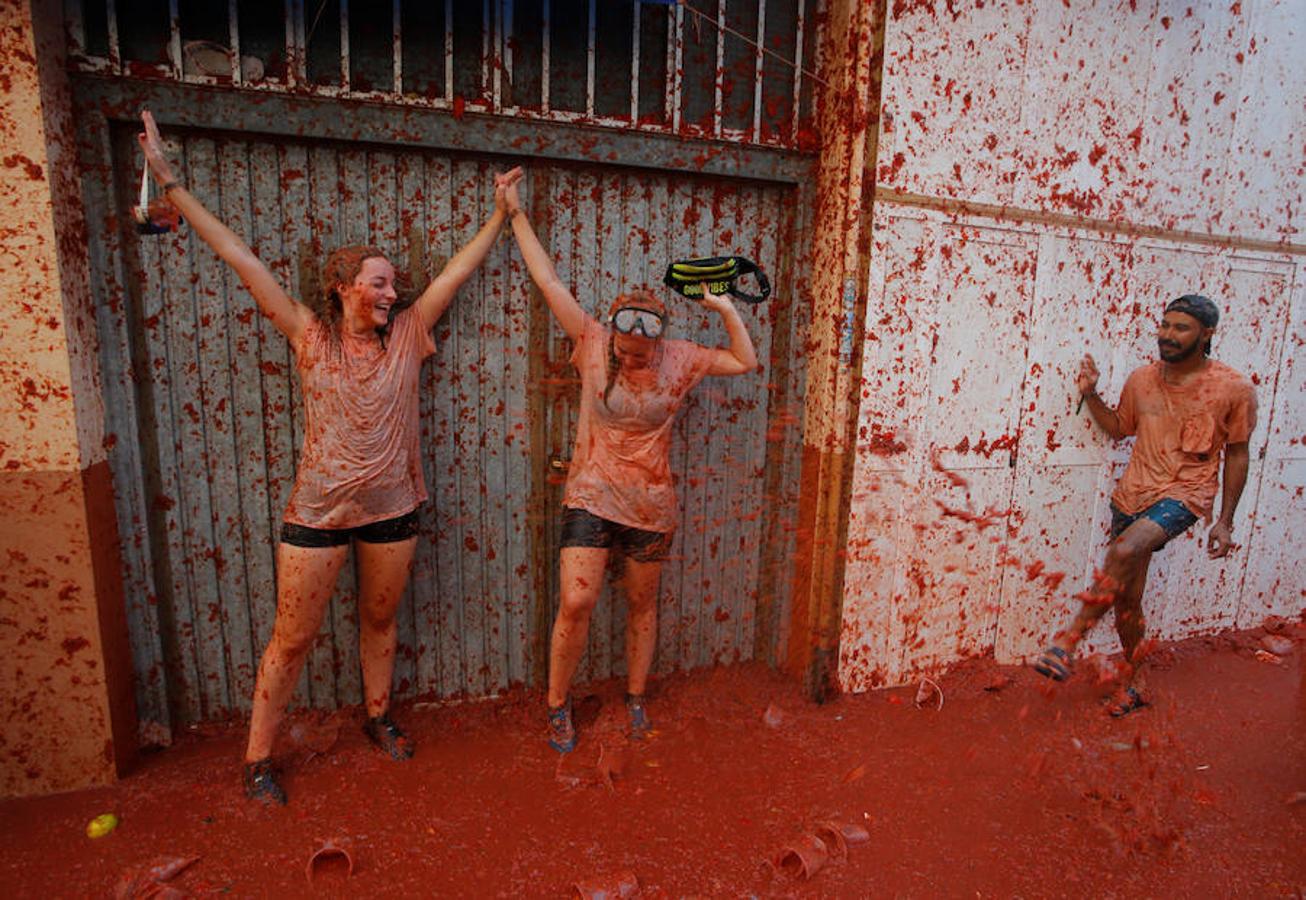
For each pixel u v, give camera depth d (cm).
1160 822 239
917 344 296
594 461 261
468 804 238
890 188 279
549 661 301
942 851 224
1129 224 326
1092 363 328
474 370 277
